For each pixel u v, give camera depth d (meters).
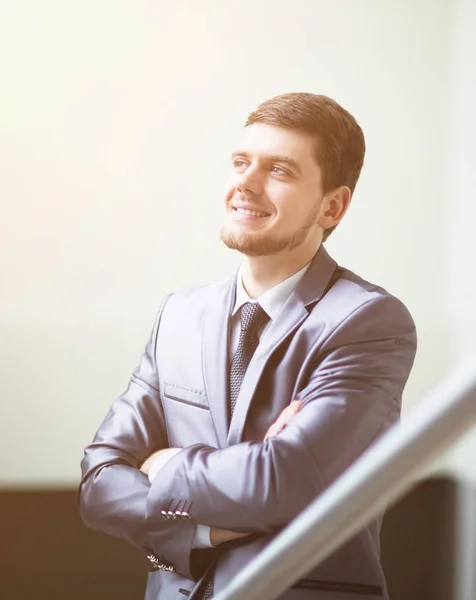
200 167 2.10
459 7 2.06
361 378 1.90
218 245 2.06
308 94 2.10
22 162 2.16
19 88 2.15
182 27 2.13
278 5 2.12
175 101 2.13
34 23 2.14
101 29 2.14
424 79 2.10
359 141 2.07
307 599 1.96
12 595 2.16
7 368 2.18
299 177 1.99
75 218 2.16
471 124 2.07
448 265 2.04
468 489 2.15
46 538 2.14
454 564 2.13
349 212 2.04
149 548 1.98
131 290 2.14
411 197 2.07
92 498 2.04
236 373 1.96
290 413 1.88
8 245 2.18
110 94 2.15
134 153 2.14
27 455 2.18
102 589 2.08
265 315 1.96
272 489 1.83
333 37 2.11
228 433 1.94
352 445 1.86
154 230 2.13
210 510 1.88
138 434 2.04
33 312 2.18
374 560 2.04
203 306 2.05
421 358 2.05
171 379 2.05
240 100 2.11
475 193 2.08
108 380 2.15
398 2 2.10
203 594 1.89
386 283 2.05
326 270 1.99
